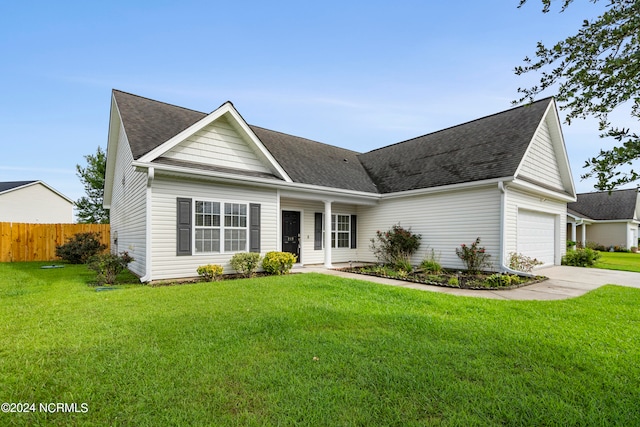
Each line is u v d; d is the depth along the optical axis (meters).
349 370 3.01
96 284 7.83
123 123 9.28
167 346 3.53
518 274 9.40
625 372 3.01
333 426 2.20
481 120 13.72
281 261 9.82
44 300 5.75
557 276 10.12
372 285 7.29
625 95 2.38
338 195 12.40
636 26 2.17
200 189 9.01
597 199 28.89
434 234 11.67
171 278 8.38
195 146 9.23
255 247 10.10
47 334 3.88
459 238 10.88
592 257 13.54
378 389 2.68
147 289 6.82
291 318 4.59
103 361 3.14
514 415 2.32
